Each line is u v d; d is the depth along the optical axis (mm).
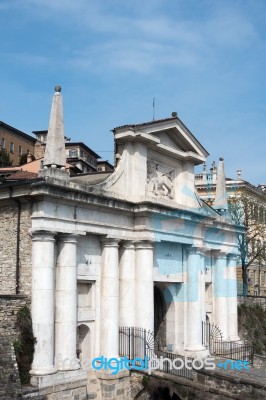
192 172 30375
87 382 22766
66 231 21812
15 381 19375
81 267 23328
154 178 27516
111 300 23969
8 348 19797
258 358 29625
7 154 58812
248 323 38312
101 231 23781
